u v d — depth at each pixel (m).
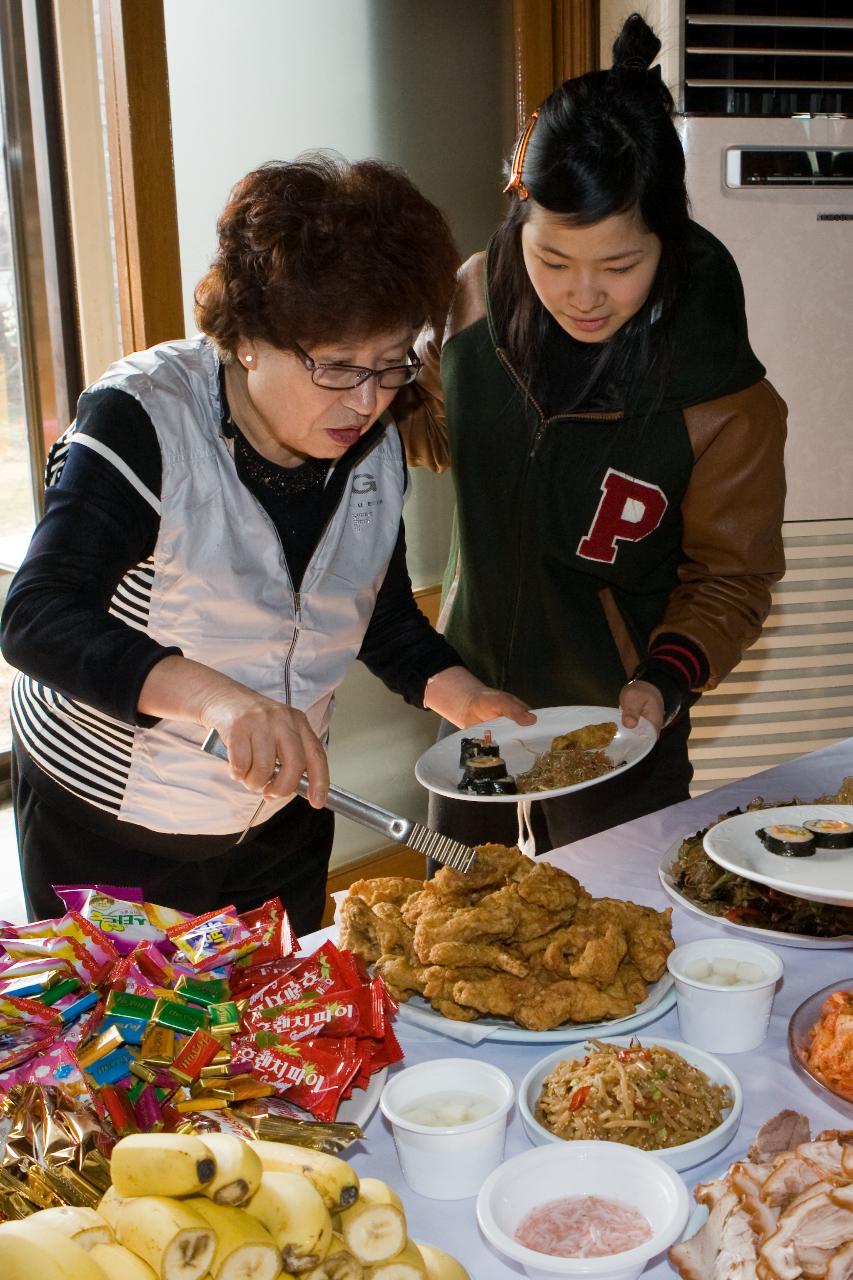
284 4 3.14
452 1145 1.07
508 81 3.62
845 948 1.53
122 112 2.86
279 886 1.95
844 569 3.63
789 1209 0.94
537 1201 1.02
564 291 1.81
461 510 2.27
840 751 2.26
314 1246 0.85
